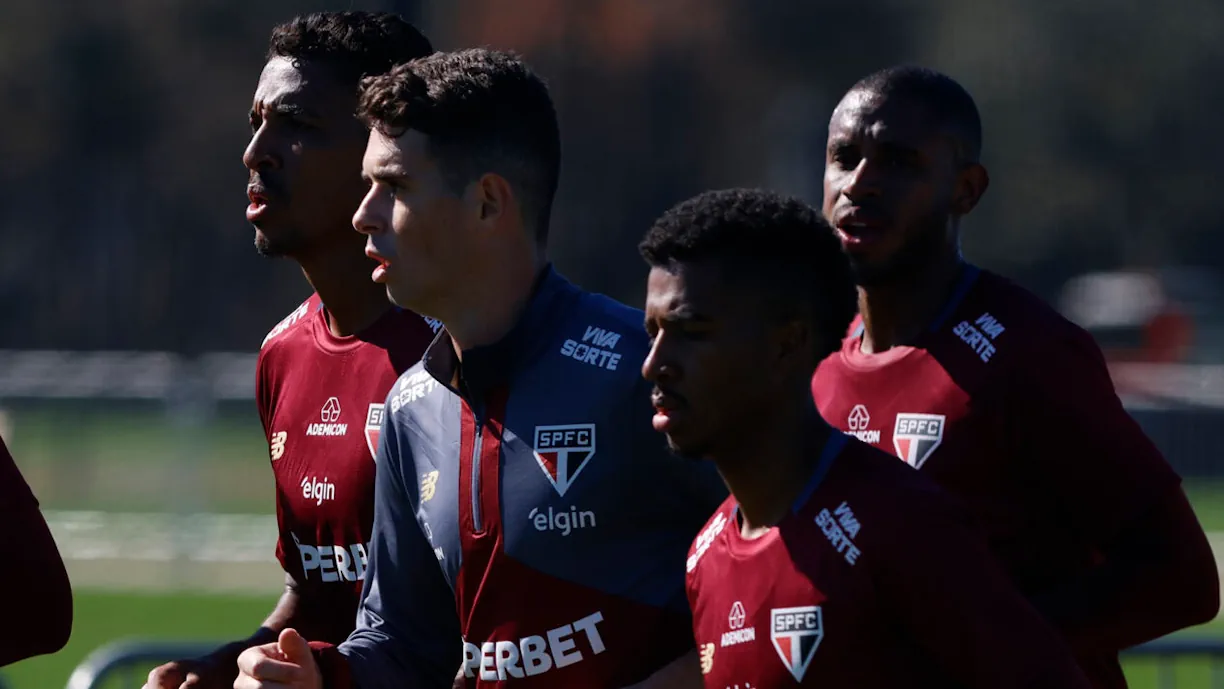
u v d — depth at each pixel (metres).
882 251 14.35
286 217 14.26
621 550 12.58
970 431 13.96
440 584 13.62
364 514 14.30
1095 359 14.05
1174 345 105.62
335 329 14.73
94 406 57.50
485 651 12.87
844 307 11.80
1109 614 13.78
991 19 161.75
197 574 51.19
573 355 12.74
